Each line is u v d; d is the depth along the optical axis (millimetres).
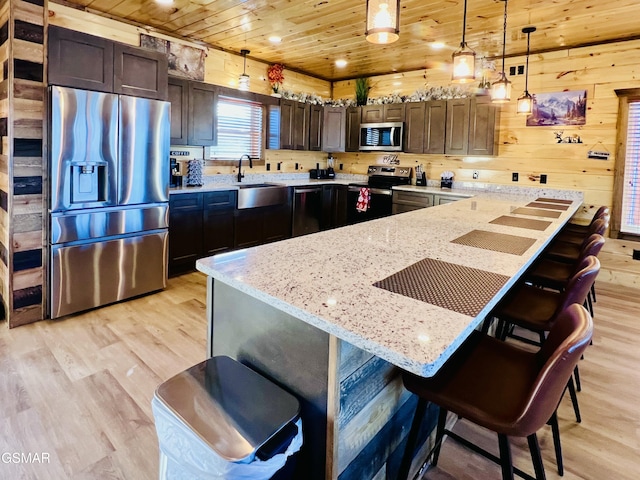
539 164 4793
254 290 1285
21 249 2924
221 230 4652
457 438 1575
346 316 1089
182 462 1137
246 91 5070
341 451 1198
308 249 1833
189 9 3645
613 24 3748
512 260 1708
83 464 1699
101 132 3115
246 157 5434
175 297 3650
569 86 4520
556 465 1762
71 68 2977
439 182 5656
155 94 3496
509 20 3658
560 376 1047
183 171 4766
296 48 4840
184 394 1237
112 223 3295
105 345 2713
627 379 2465
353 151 6188
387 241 2035
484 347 1553
